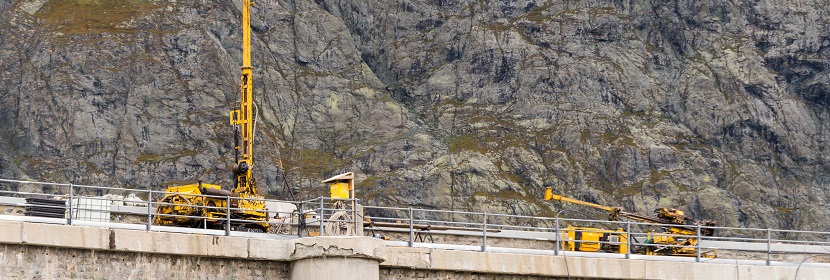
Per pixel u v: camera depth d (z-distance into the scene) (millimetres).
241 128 58250
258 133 125375
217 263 36719
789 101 134750
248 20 59875
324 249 36969
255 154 122500
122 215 44594
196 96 128875
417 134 131625
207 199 44719
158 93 128125
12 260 34031
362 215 40062
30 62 129750
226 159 124938
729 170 129375
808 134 133750
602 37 138375
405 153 129375
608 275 41188
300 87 135375
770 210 126688
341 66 139250
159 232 35938
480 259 39906
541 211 122938
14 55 130375
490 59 138000
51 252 34594
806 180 131250
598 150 128875
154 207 45406
